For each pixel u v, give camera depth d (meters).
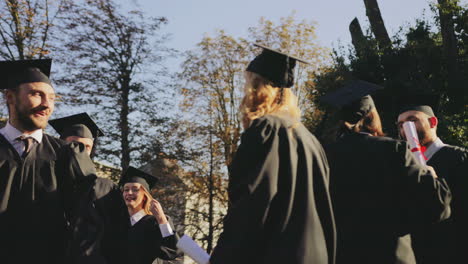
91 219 3.35
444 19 18.25
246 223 2.06
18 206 2.88
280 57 2.43
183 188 25.48
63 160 3.12
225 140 25.45
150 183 6.93
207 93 26.36
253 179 2.10
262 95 2.42
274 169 2.14
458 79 17.73
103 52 23.66
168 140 25.09
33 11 20.48
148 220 6.18
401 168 2.76
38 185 2.96
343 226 2.75
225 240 2.11
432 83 18.00
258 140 2.17
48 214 2.94
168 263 6.18
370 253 2.65
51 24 21.02
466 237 3.81
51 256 2.92
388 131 13.79
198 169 25.39
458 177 3.96
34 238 2.87
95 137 6.04
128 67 24.16
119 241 4.72
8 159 2.93
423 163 3.38
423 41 18.94
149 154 24.02
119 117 24.03
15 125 3.06
